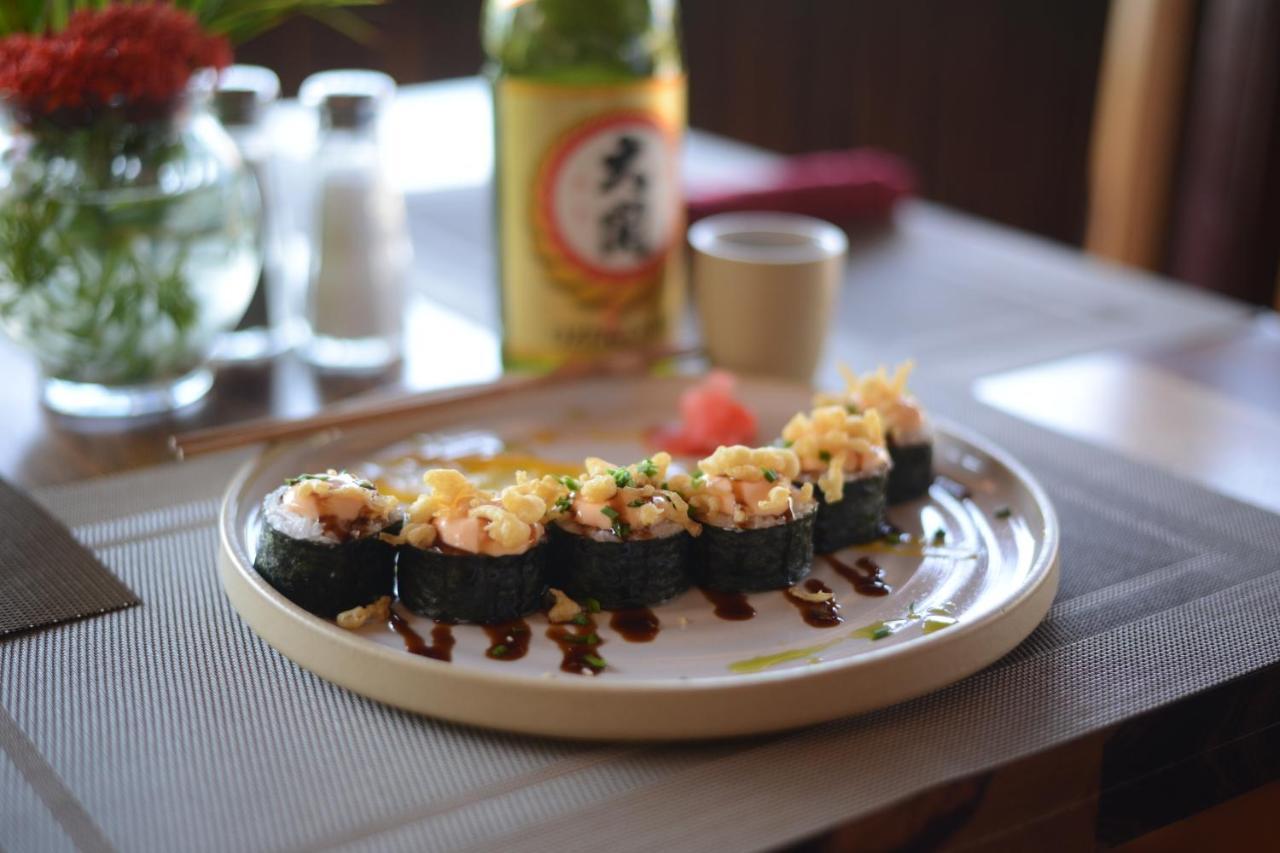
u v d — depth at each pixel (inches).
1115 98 55.9
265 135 32.5
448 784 21.9
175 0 30.3
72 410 30.6
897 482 27.0
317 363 32.9
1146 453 30.1
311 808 21.5
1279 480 29.4
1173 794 23.5
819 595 24.8
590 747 22.4
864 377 27.5
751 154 45.4
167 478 28.4
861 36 64.1
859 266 38.4
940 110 65.3
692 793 21.7
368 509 24.1
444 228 39.8
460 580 23.7
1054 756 22.4
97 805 21.5
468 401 29.7
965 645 22.9
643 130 31.1
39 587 25.2
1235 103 51.8
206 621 24.6
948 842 22.0
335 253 32.1
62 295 28.6
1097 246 58.6
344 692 23.3
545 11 31.4
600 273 31.5
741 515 24.6
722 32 62.4
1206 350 34.4
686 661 23.4
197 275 29.3
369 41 54.6
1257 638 24.4
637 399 30.8
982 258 39.2
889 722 22.7
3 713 22.8
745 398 30.3
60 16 29.7
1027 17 61.3
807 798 21.6
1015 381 32.7
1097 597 25.2
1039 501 26.1
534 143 30.9
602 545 24.2
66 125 27.8
